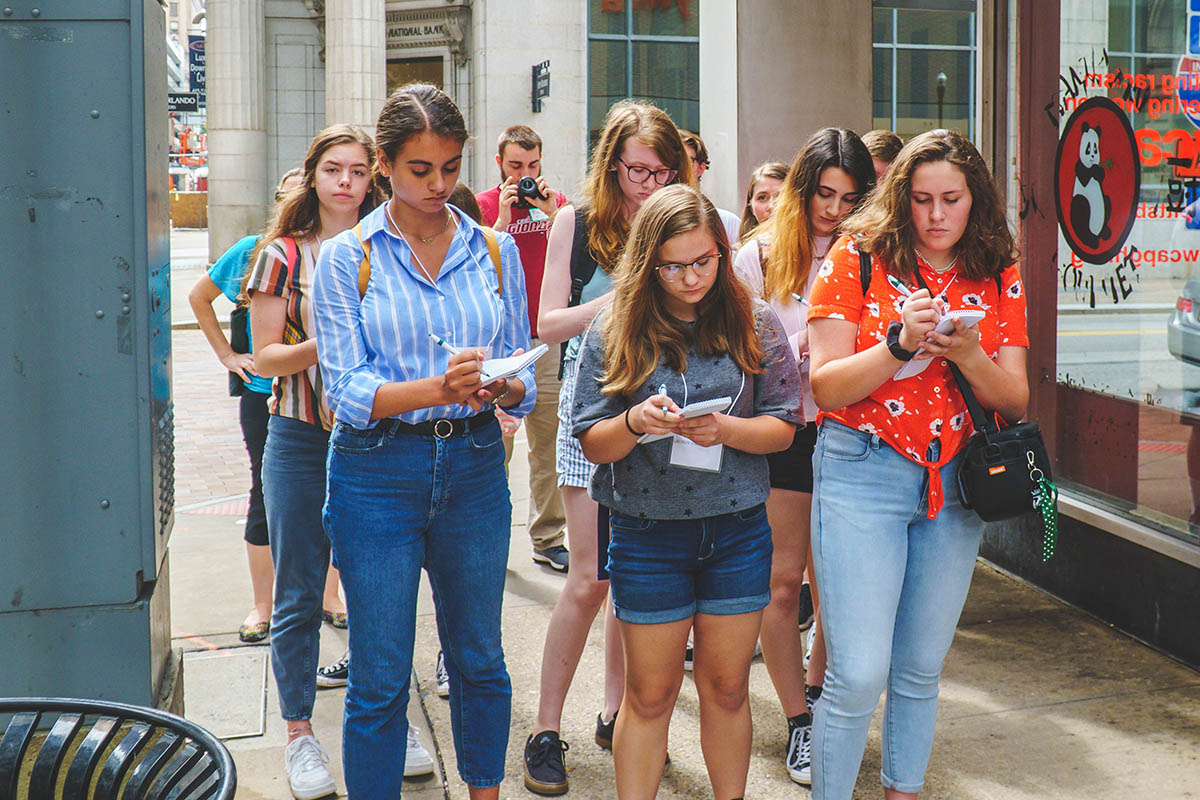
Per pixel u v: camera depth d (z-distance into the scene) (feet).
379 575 9.05
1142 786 10.93
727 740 9.54
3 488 10.21
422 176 8.75
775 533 11.35
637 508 8.99
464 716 9.80
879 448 9.08
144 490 10.44
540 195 16.44
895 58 60.03
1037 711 12.56
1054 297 16.12
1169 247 13.76
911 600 9.45
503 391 8.89
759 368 9.21
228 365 14.57
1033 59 16.24
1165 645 14.02
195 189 223.71
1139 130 14.20
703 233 8.70
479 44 59.88
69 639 10.43
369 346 9.09
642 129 10.73
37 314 10.11
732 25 19.97
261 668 14.17
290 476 11.08
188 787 5.33
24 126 9.92
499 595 9.66
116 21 9.95
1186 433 13.62
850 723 9.18
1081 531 15.44
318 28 72.84
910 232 9.09
